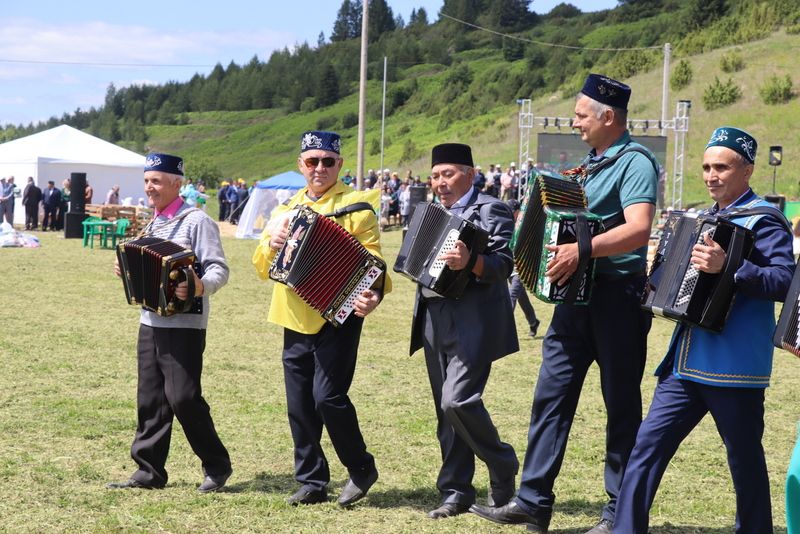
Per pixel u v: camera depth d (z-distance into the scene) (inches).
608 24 4810.5
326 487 233.1
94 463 260.2
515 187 1378.0
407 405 337.1
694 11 3270.2
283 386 366.3
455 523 217.8
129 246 222.4
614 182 201.3
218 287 230.2
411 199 1267.2
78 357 411.5
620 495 190.4
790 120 1988.2
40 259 853.2
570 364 209.0
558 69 3649.1
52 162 1444.4
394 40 6225.4
